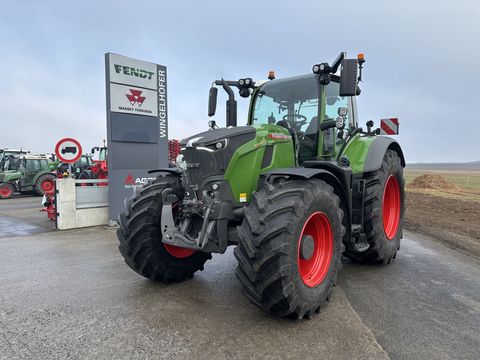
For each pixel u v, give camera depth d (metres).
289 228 2.98
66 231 7.32
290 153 4.01
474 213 8.98
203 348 2.74
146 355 2.64
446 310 3.44
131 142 7.91
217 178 3.44
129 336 2.93
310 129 4.45
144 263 4.00
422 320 3.23
